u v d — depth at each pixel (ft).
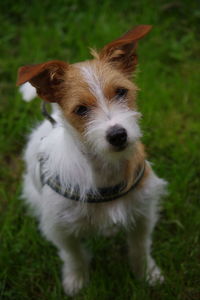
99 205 2.44
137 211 2.54
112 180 2.38
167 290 2.64
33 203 2.99
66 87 2.34
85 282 2.79
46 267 2.86
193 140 3.40
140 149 2.45
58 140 2.47
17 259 2.88
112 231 2.88
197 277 2.72
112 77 2.29
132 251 2.76
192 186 3.15
